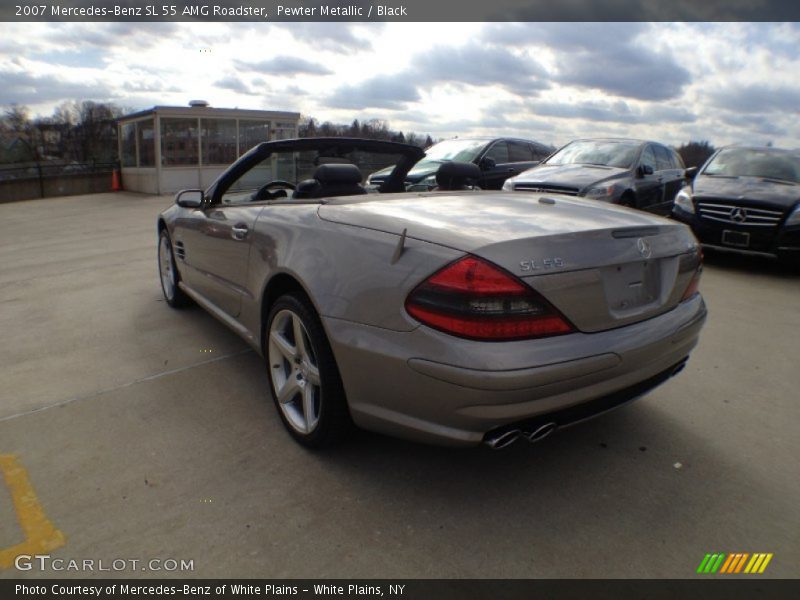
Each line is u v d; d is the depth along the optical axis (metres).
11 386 3.43
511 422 2.03
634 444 2.79
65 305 5.27
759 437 2.87
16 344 4.19
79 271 6.94
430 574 1.95
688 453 2.71
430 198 2.92
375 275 2.24
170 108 17.84
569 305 2.09
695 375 3.65
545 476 2.52
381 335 2.19
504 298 1.97
